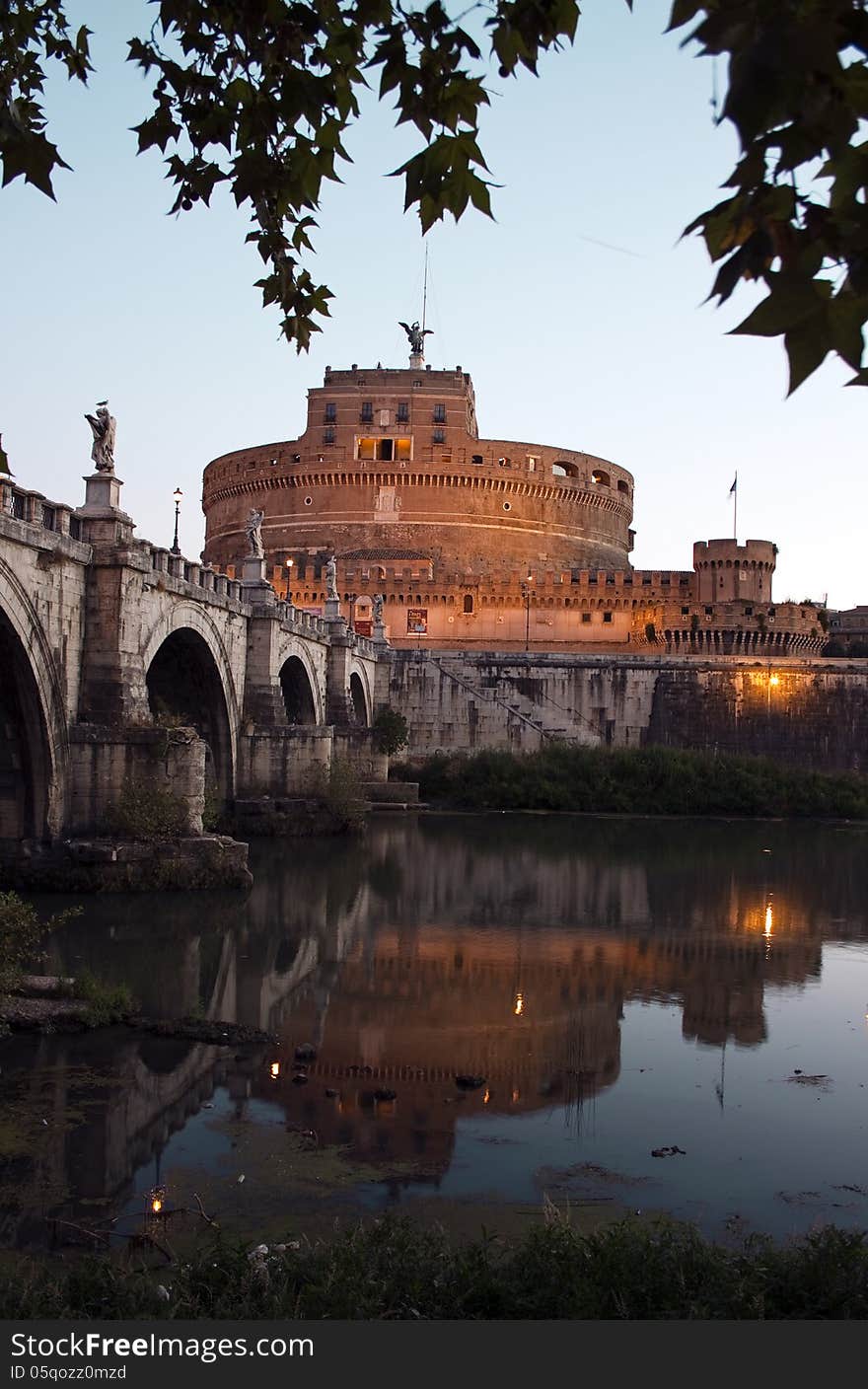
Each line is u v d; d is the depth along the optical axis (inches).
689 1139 633.6
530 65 237.6
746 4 138.4
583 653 4687.5
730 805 3095.5
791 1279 355.3
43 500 1316.4
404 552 5044.3
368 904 1444.4
